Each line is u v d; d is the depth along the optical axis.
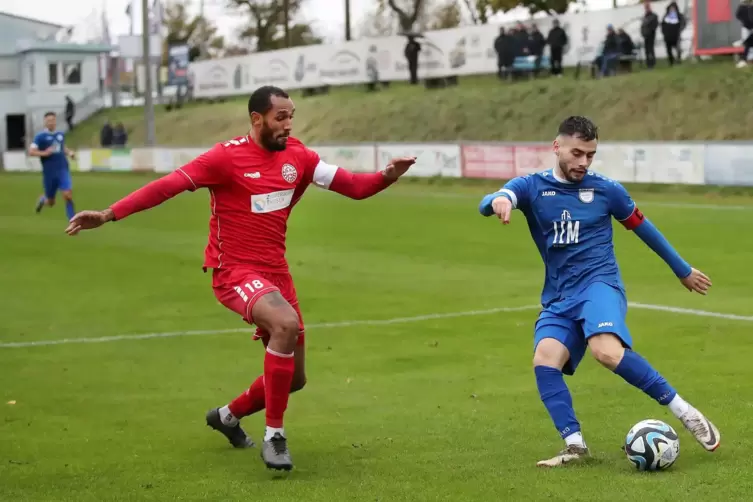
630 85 63.78
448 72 76.56
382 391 14.20
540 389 10.30
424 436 11.64
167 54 107.81
